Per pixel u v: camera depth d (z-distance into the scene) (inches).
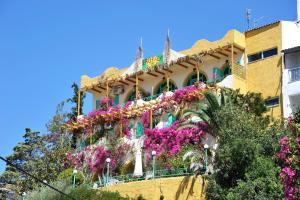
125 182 1604.3
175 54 1877.5
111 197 1443.2
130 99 1999.3
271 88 1665.8
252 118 1331.2
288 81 1626.5
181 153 1593.3
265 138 1230.3
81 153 1925.4
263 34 1734.7
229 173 1220.5
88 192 1467.8
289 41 1685.5
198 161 1445.6
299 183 868.6
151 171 1609.3
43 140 2116.1
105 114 1941.4
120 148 1830.7
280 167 1150.3
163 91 1860.2
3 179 2097.7
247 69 1737.2
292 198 868.0
